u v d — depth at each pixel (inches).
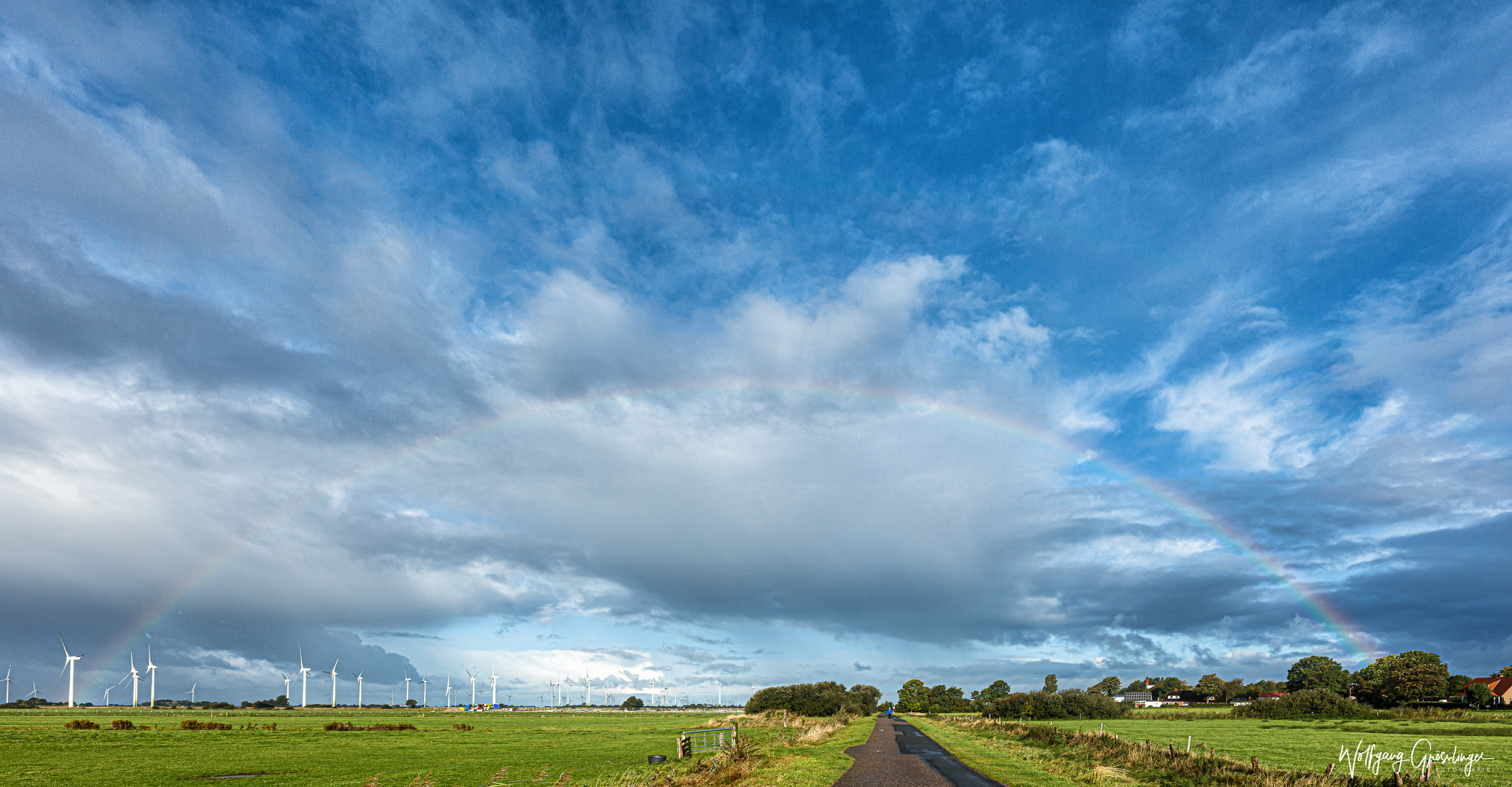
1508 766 1903.3
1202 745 2650.1
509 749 2962.6
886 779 1557.6
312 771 2203.5
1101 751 1947.6
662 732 4217.5
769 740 2805.1
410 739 3686.0
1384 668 7603.4
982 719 4362.7
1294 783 1295.5
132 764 2401.6
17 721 5369.1
